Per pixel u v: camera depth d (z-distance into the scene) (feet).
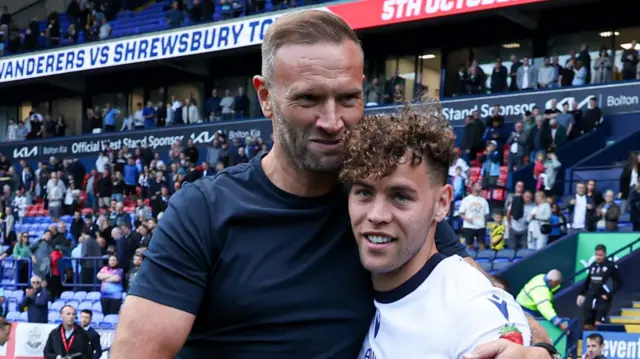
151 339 7.13
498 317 6.71
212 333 7.57
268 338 7.44
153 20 85.87
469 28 72.23
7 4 105.40
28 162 90.68
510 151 56.54
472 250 47.91
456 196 53.11
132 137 83.25
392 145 6.93
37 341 39.40
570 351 35.99
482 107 64.90
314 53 7.25
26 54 87.04
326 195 7.71
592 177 54.75
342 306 7.57
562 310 41.11
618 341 35.50
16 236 72.49
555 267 46.06
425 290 7.22
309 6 68.69
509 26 70.28
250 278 7.44
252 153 65.10
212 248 7.45
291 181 7.63
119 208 62.34
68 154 87.92
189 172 64.49
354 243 7.73
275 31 7.45
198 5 76.54
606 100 60.18
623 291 42.34
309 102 7.29
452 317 6.91
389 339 7.29
